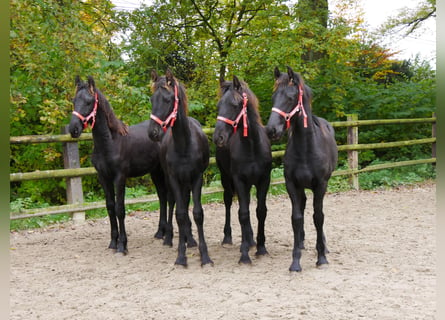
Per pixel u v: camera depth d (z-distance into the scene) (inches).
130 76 463.5
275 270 184.2
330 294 153.0
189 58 535.2
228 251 219.0
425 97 487.2
